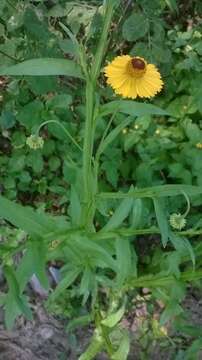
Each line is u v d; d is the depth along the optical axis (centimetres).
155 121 50
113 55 51
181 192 34
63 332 45
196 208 47
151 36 49
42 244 33
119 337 43
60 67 30
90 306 45
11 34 49
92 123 32
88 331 45
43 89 47
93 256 35
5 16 47
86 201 35
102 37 29
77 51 31
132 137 47
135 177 47
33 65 29
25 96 50
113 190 48
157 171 48
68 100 47
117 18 51
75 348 45
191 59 50
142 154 47
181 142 49
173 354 44
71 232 34
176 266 39
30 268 32
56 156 49
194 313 47
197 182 46
